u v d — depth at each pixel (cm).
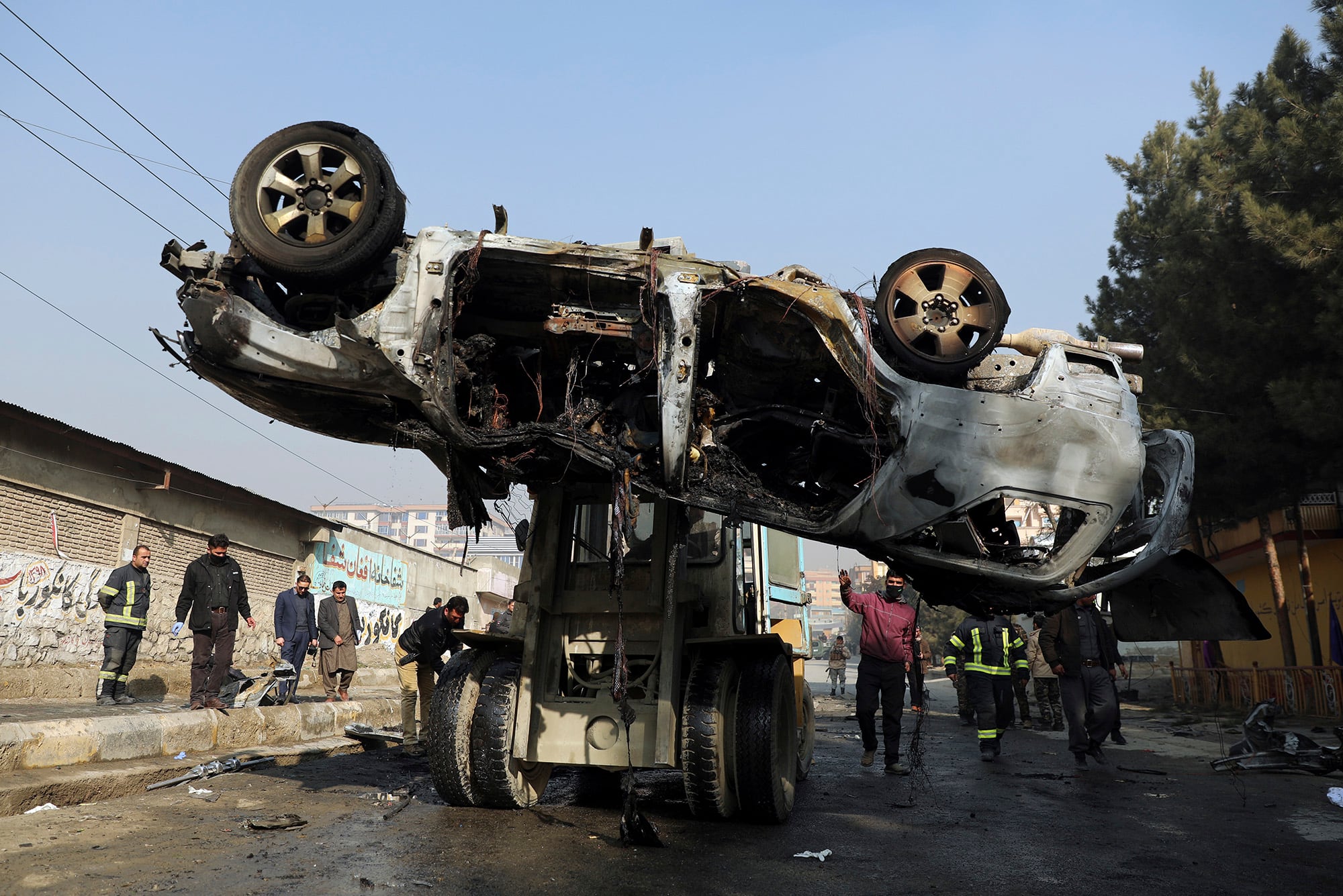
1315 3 1449
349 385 525
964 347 545
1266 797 706
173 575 1510
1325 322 1381
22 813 527
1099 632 898
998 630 1095
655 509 603
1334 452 1537
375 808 585
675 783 756
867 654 855
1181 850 504
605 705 590
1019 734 1282
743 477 566
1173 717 1645
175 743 748
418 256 529
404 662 932
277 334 513
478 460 558
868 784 769
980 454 529
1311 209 1419
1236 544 2241
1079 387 546
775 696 581
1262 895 411
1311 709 1464
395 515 9550
